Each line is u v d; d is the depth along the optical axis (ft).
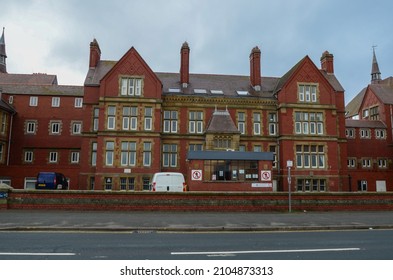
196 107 115.03
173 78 127.03
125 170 102.83
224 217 58.59
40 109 148.36
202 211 67.26
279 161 113.60
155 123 106.73
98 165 102.27
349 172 130.93
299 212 67.82
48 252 31.48
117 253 31.30
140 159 104.12
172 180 78.84
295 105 114.21
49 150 145.28
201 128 114.42
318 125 115.34
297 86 115.75
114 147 103.91
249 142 115.24
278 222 52.95
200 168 80.79
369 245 35.68
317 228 48.85
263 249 33.30
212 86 124.26
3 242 36.58
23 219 53.26
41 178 108.47
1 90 142.20
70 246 34.53
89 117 110.42
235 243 36.81
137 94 107.86
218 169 81.46
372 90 195.00
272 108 117.50
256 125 117.19
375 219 57.57
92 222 50.88
